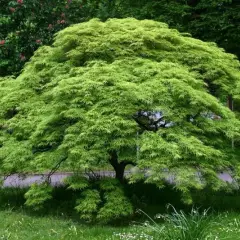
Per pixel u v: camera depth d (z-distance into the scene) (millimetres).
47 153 6695
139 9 13477
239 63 8656
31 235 5906
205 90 7371
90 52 7328
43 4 12641
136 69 6965
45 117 6891
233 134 6777
